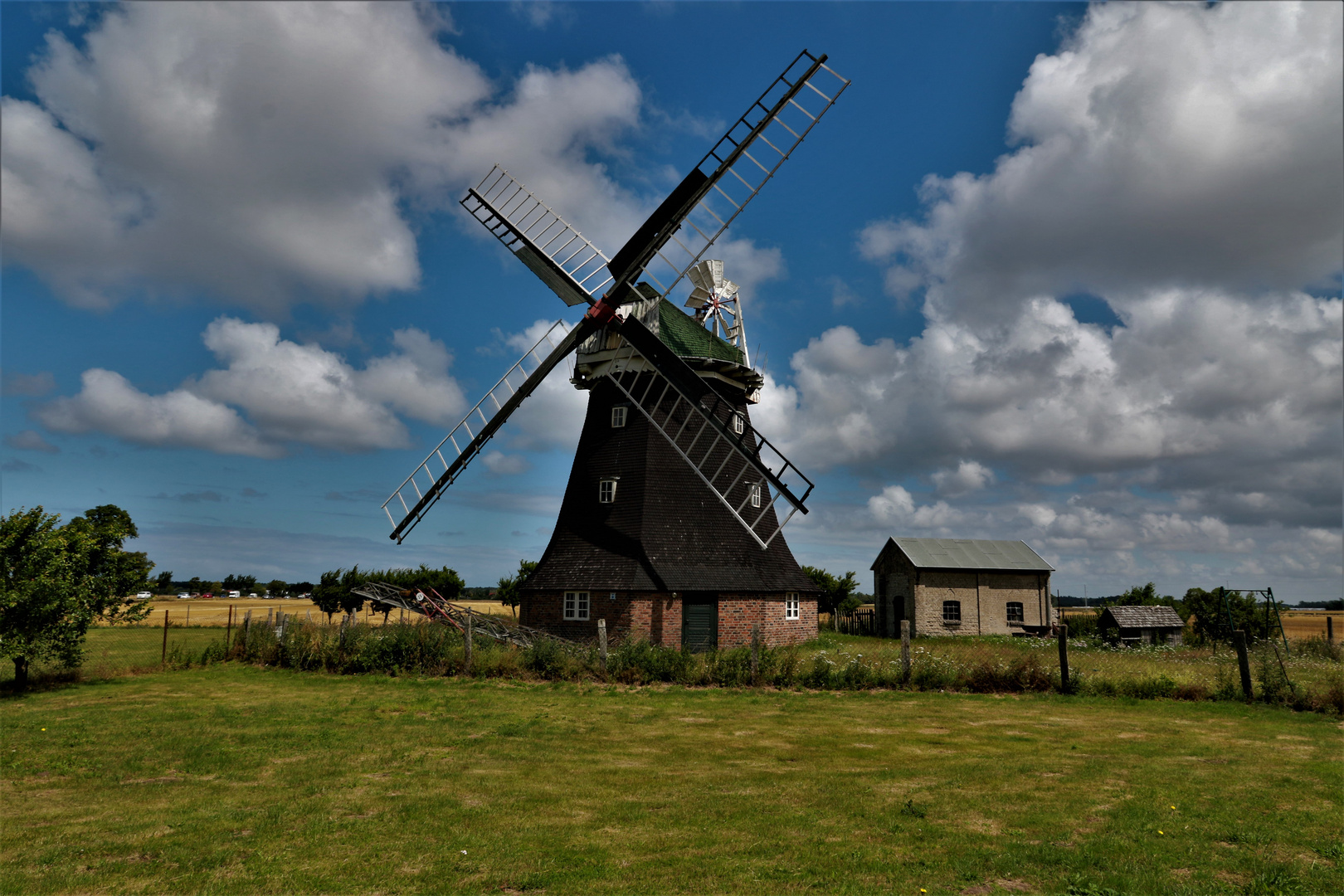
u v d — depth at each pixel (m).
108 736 13.80
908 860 7.74
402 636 23.02
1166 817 9.12
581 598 28.39
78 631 19.97
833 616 49.12
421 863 7.71
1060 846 8.16
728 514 29.88
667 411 29.84
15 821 9.07
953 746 13.21
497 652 22.30
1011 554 43.12
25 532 18.94
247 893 7.00
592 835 8.54
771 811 9.40
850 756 12.45
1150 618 36.00
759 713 16.25
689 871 7.46
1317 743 13.50
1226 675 18.91
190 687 20.53
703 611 28.28
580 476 31.06
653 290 28.53
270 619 28.02
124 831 8.66
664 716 15.93
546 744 13.23
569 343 27.39
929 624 40.56
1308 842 8.30
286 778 11.00
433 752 12.64
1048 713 16.47
